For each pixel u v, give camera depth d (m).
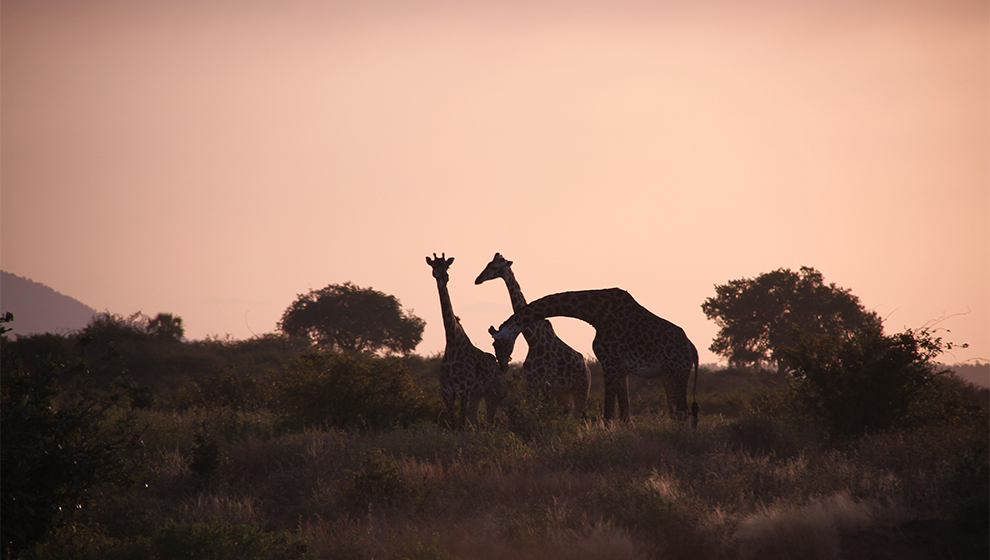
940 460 12.67
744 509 10.37
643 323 18.61
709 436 15.80
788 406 18.14
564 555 8.70
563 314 18.77
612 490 10.57
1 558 8.16
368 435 17.41
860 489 11.11
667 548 9.06
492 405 18.61
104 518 10.64
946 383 17.80
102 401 9.42
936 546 9.14
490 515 10.14
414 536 8.98
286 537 9.13
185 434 16.95
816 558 8.91
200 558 8.48
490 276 20.59
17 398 8.65
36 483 8.52
